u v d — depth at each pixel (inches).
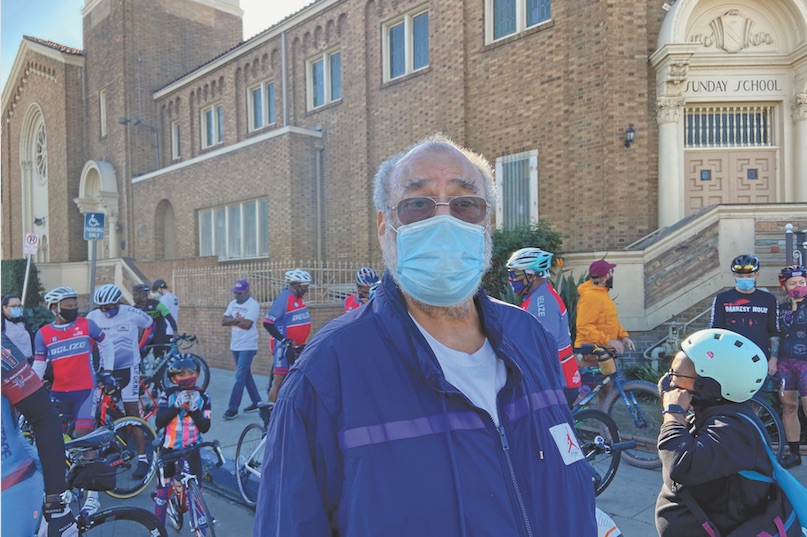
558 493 61.0
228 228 681.6
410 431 55.8
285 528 53.8
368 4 573.9
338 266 546.3
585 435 211.8
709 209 317.7
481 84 473.1
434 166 65.2
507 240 342.0
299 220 597.9
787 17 373.7
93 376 214.2
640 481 198.8
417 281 61.6
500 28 465.1
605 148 386.3
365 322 61.6
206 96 788.0
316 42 629.0
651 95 383.6
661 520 101.5
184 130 831.1
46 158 1032.8
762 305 209.9
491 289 346.0
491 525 54.7
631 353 318.3
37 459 90.2
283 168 599.2
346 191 594.2
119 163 879.7
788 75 377.1
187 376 170.7
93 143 949.8
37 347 208.1
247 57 716.7
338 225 601.3
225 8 984.3
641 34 382.0
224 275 491.2
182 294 528.4
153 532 142.2
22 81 1080.2
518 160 446.3
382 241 69.8
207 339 480.1
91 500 163.5
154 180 804.0
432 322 65.6
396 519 52.9
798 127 370.6
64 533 87.9
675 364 104.3
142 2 884.0
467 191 65.7
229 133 746.2
